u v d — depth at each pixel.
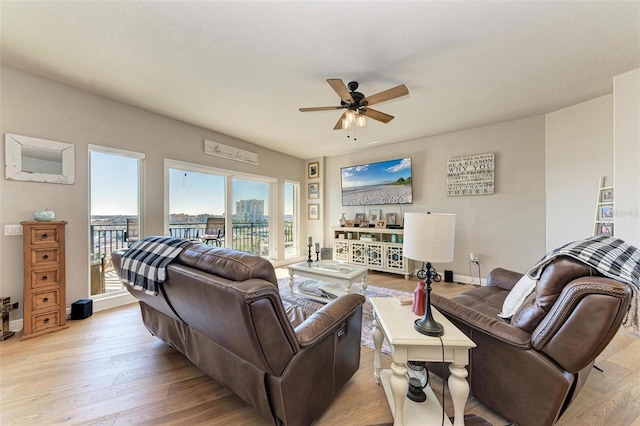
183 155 3.77
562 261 1.28
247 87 2.73
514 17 1.76
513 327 1.37
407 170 4.74
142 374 1.81
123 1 1.62
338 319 1.46
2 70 2.33
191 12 1.71
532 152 3.64
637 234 2.42
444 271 4.32
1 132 2.34
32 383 1.69
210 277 1.18
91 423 1.38
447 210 4.39
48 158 2.58
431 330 1.28
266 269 1.21
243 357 1.28
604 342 1.09
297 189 6.10
